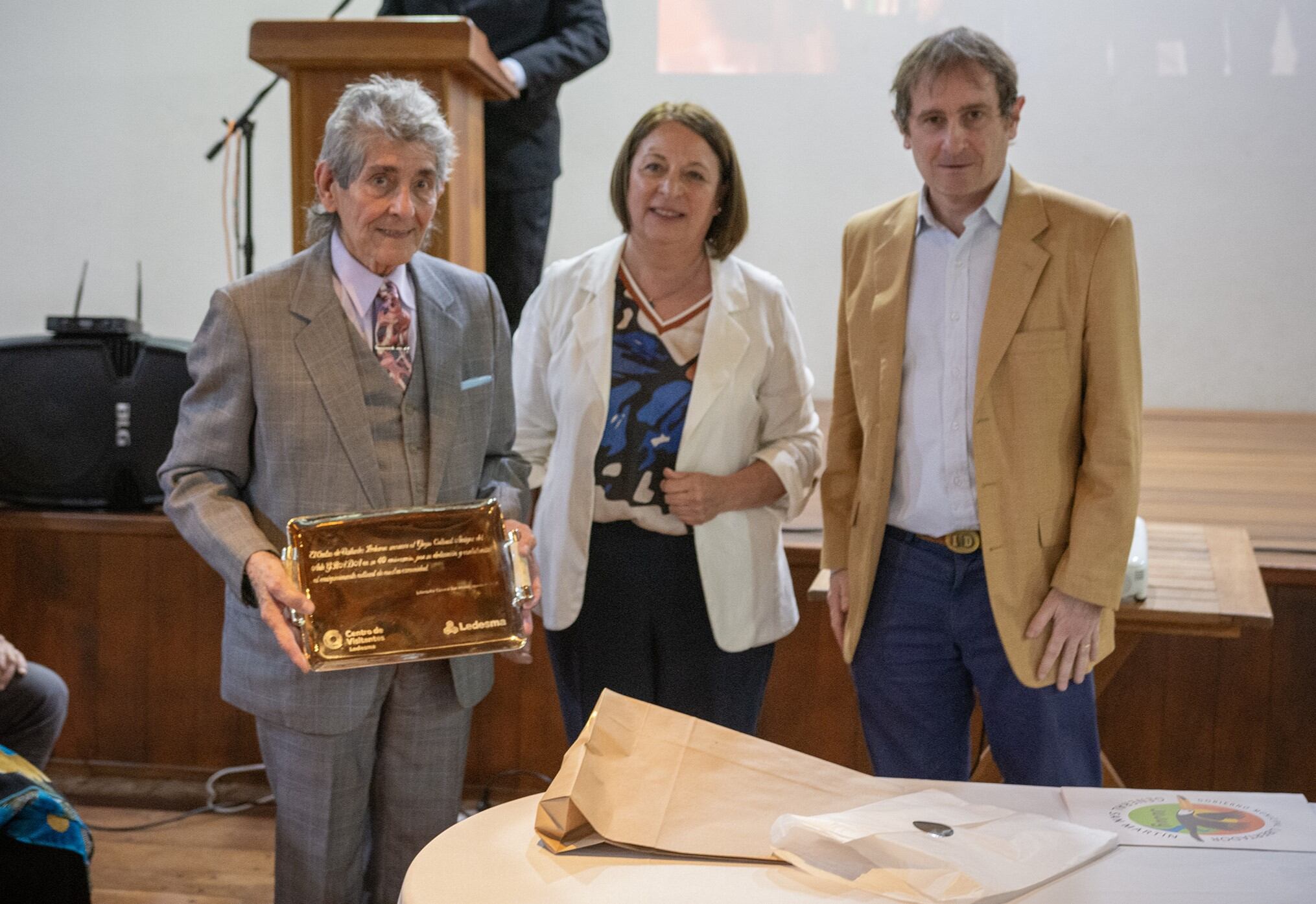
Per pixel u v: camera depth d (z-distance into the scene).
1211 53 5.16
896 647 1.96
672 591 2.05
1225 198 5.22
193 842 2.90
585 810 1.11
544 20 3.13
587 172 5.55
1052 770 1.90
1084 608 1.81
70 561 3.10
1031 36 5.27
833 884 1.05
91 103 5.59
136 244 5.65
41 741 2.50
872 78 5.36
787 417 2.17
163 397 3.10
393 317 1.76
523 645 1.52
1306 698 2.75
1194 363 5.34
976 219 1.85
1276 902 1.02
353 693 1.74
